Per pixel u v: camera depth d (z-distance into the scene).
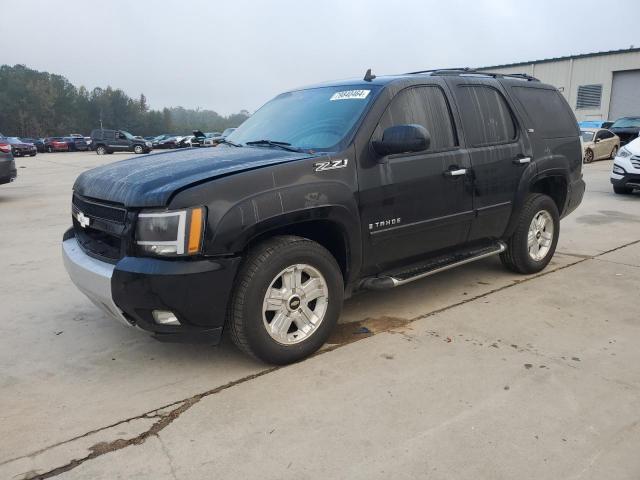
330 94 4.41
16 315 4.67
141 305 3.18
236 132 4.88
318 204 3.51
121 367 3.65
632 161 10.80
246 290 3.31
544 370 3.47
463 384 3.30
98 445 2.77
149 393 3.29
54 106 121.56
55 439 2.83
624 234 7.59
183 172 3.39
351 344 3.91
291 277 3.52
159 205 3.13
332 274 3.68
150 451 2.71
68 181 17.47
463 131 4.58
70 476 2.54
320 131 4.01
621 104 33.09
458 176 4.43
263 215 3.28
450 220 4.45
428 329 4.17
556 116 5.69
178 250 3.11
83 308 4.82
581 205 10.23
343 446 2.71
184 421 2.97
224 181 3.23
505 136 4.99
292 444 2.74
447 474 2.49
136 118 137.75
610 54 32.75
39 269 6.16
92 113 130.25
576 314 4.44
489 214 4.81
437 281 5.39
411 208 4.13
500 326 4.21
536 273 5.60
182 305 3.15
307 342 3.63
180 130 147.38
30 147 38.06
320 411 3.03
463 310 4.57
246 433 2.84
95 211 3.55
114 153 43.41
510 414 2.96
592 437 2.75
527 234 5.32
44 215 10.10
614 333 4.05
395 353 3.75
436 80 4.52
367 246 3.91
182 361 3.72
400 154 4.07
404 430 2.83
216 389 3.31
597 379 3.34
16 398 3.27
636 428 2.82
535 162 5.19
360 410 3.03
